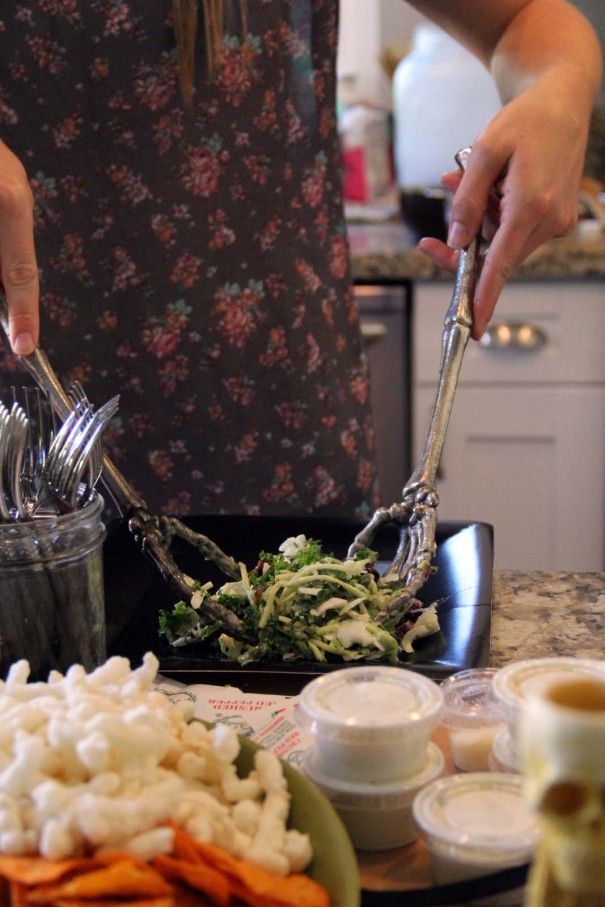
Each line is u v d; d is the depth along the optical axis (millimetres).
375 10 2824
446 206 2025
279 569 847
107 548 987
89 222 1207
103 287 1226
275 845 490
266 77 1206
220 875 458
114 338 1241
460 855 493
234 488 1309
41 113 1170
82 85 1164
